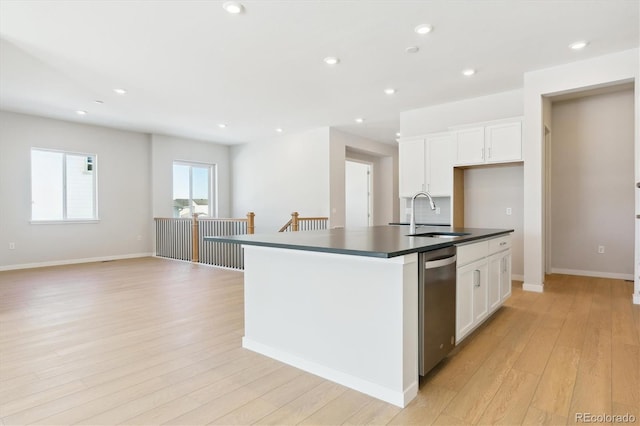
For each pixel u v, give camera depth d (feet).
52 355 8.33
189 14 9.82
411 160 18.29
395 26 10.55
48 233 21.35
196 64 13.20
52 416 5.86
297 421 5.72
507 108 16.33
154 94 16.72
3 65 13.28
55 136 21.47
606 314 11.05
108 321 10.87
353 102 17.94
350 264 6.79
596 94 16.42
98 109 19.29
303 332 7.58
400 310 6.16
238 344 9.03
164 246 25.20
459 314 8.29
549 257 17.54
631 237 15.94
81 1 9.15
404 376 6.19
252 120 21.67
